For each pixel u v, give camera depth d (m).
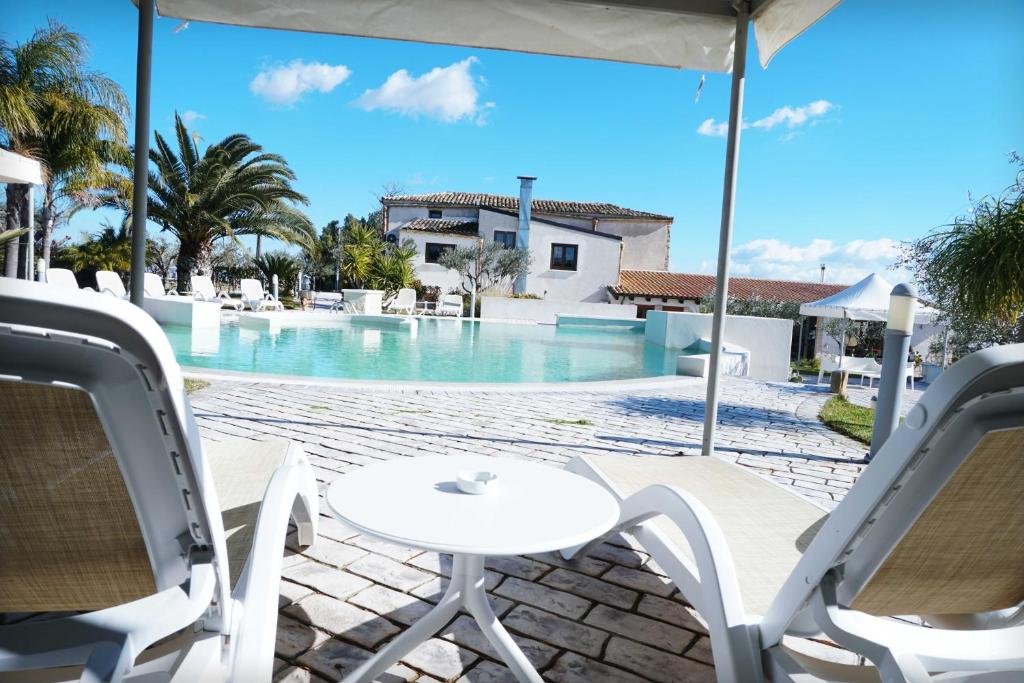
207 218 20.06
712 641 1.47
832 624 1.19
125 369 0.85
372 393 6.71
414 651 1.95
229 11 3.70
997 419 0.93
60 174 15.64
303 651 1.92
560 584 2.47
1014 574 1.23
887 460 1.00
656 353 14.83
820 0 3.07
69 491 0.96
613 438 5.18
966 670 1.22
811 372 18.30
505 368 11.80
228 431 4.66
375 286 24.38
